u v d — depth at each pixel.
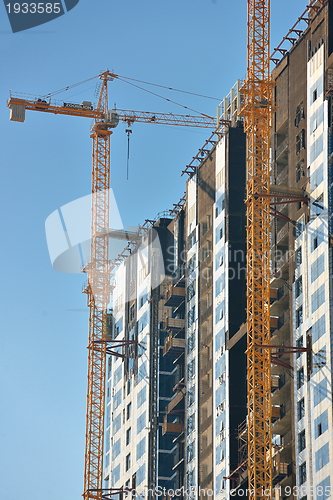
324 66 170.50
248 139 185.38
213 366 196.00
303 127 175.12
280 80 186.62
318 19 174.62
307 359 161.88
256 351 170.38
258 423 167.00
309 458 156.50
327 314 158.38
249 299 175.62
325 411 154.88
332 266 159.75
